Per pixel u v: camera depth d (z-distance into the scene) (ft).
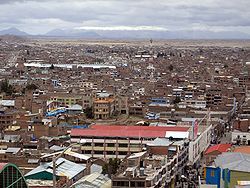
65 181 652.48
